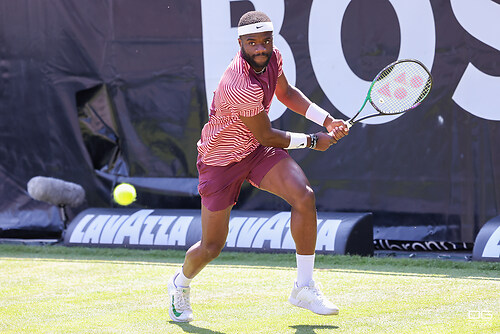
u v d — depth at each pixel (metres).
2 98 20.81
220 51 19.09
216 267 15.55
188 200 19.58
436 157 17.47
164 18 19.48
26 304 12.03
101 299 12.41
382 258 16.06
